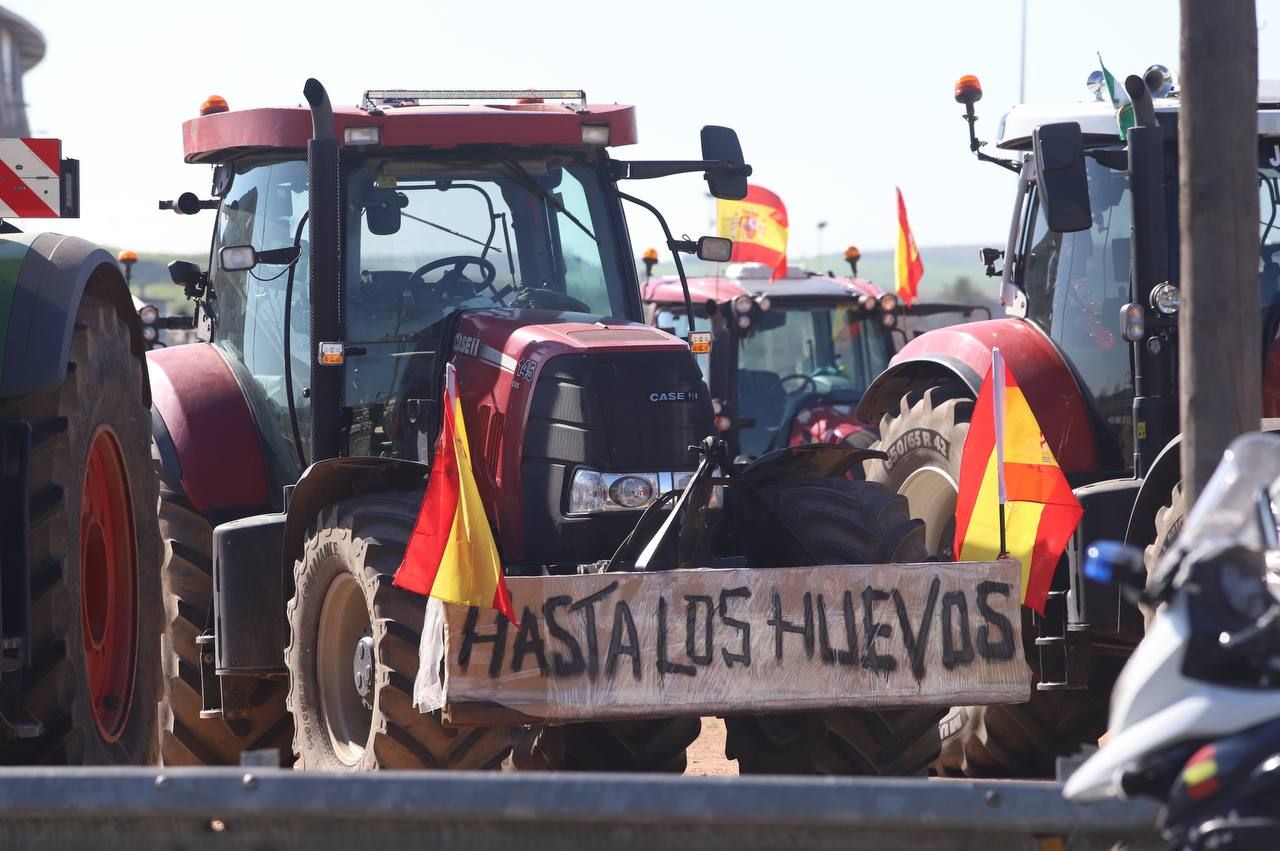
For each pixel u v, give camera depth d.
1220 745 11.25
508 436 21.62
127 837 12.84
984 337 28.00
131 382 21.22
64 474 18.45
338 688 21.48
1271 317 26.19
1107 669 27.00
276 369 25.34
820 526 21.08
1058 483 20.06
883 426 29.94
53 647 18.12
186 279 27.52
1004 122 28.69
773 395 52.19
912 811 12.66
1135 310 24.27
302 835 12.78
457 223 24.11
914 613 19.22
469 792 12.54
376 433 23.39
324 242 22.39
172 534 25.28
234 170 26.52
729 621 18.69
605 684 18.33
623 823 12.70
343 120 23.27
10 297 18.38
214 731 25.25
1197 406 18.64
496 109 24.34
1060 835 12.88
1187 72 18.62
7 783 12.68
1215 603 11.68
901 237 60.00
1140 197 24.50
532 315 22.97
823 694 18.81
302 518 21.84
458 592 17.94
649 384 21.53
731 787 12.61
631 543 20.56
